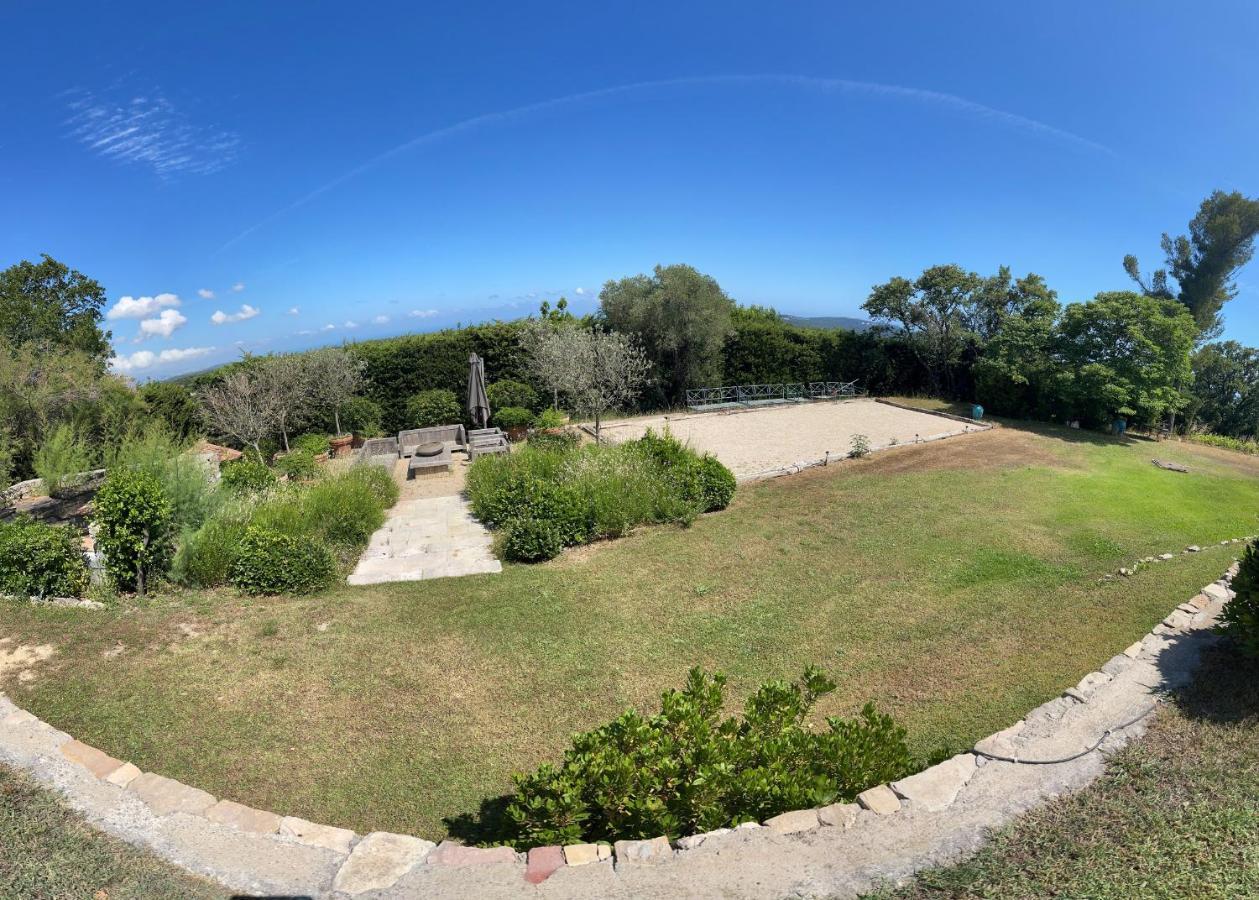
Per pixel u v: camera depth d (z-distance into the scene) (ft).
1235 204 77.92
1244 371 82.28
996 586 24.14
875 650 19.81
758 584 24.39
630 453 35.19
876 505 33.96
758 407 68.59
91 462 33.45
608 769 10.30
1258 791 10.46
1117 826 9.84
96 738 14.35
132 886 9.19
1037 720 13.30
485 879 9.22
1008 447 48.85
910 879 8.93
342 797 13.23
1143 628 20.29
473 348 60.95
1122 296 56.95
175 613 20.47
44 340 44.16
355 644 19.38
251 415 45.70
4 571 20.54
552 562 26.55
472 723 15.96
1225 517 34.19
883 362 75.72
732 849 9.58
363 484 33.30
